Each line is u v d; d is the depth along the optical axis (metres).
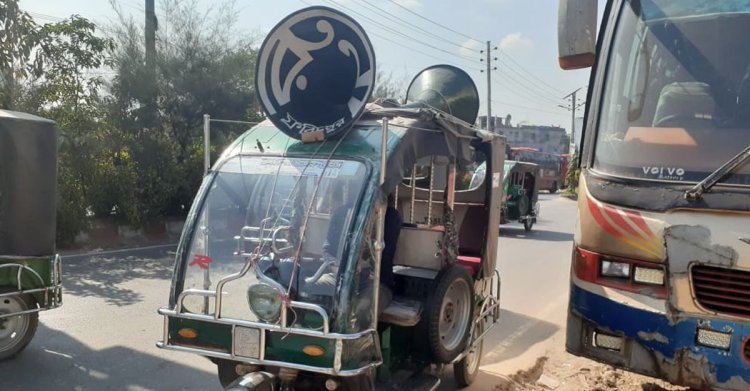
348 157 3.79
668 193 3.57
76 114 12.72
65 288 8.52
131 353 6.01
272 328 3.38
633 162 3.80
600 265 3.81
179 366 5.73
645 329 3.55
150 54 14.55
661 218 3.55
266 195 3.86
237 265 3.73
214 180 4.02
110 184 13.22
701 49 3.91
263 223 3.77
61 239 11.84
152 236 13.97
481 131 5.20
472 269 5.41
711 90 3.81
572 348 3.97
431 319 4.14
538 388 5.59
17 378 5.28
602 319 3.74
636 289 3.63
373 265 3.62
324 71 3.96
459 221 6.16
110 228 13.39
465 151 4.81
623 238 3.68
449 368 5.99
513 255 13.57
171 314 3.66
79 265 10.28
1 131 5.55
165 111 15.38
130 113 14.40
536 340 7.18
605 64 4.23
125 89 14.17
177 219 14.60
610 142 4.00
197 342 3.64
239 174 4.00
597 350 3.81
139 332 6.67
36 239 5.79
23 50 9.80
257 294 3.47
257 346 3.42
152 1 14.69
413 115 4.14
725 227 3.36
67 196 11.96
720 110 3.75
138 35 14.96
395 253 4.68
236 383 3.42
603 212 3.79
